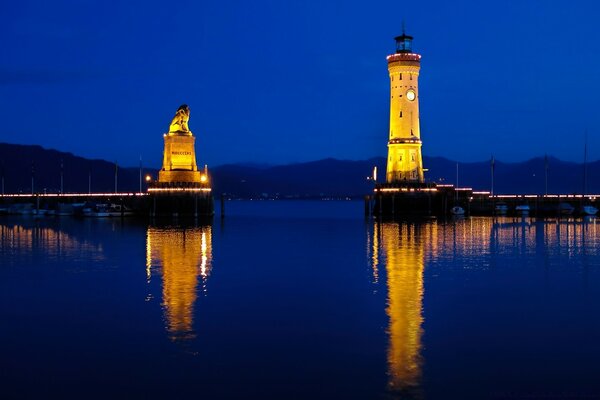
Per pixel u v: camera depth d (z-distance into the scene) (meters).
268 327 38.59
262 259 70.31
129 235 104.19
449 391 28.45
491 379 29.77
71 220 151.38
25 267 64.00
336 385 29.17
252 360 32.44
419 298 47.19
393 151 160.25
